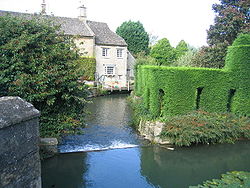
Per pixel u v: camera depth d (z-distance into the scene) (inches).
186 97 422.0
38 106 322.0
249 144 396.8
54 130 338.6
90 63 1123.9
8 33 285.7
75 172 288.5
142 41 1752.0
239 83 457.7
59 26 338.0
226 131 390.9
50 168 297.1
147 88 482.6
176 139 370.0
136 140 414.3
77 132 357.4
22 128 121.6
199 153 362.6
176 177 290.5
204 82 434.3
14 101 128.1
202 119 386.3
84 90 353.7
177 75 413.7
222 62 743.7
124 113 640.4
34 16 370.6
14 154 115.7
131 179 280.1
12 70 280.7
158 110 436.1
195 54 829.2
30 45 297.4
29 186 127.8
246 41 465.4
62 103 339.3
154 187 265.1
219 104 448.5
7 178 111.3
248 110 458.6
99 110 677.3
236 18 725.9
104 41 1222.9
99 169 301.0
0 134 106.7
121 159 334.0
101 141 405.4
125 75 1301.7
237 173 292.0
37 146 134.8
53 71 295.7
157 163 328.2
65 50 319.0
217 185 260.4
